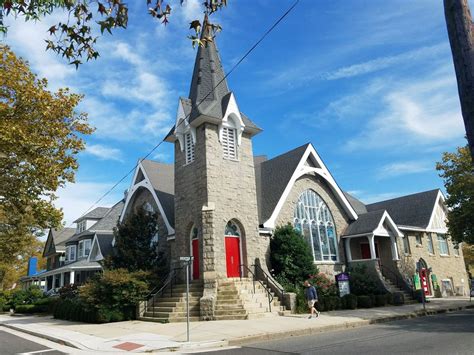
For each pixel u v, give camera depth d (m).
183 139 25.41
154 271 23.27
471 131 4.12
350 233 29.19
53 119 18.59
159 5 7.00
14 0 6.84
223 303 19.62
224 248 21.88
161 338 14.12
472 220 25.78
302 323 16.73
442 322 17.30
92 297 20.58
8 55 17.25
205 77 25.70
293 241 24.36
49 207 19.67
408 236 32.94
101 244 35.59
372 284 26.67
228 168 23.61
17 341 16.30
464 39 4.31
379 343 11.91
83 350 13.13
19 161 18.05
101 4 7.15
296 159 28.38
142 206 27.38
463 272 38.31
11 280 51.81
